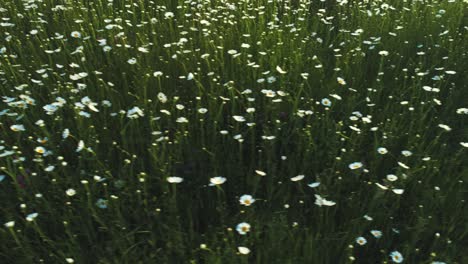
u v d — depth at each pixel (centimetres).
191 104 216
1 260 165
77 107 196
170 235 166
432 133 210
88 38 254
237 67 242
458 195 179
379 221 171
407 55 263
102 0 323
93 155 186
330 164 190
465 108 224
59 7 296
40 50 260
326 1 337
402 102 210
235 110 217
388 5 318
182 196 182
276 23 306
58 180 180
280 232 165
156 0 323
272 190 181
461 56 252
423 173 188
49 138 190
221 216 172
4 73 231
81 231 170
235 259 155
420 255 167
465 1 314
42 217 173
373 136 208
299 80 236
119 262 160
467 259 163
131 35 274
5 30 290
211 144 200
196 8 319
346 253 162
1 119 210
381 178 192
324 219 175
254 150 199
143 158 195
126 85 226
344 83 223
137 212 173
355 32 268
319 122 211
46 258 164
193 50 257
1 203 180
